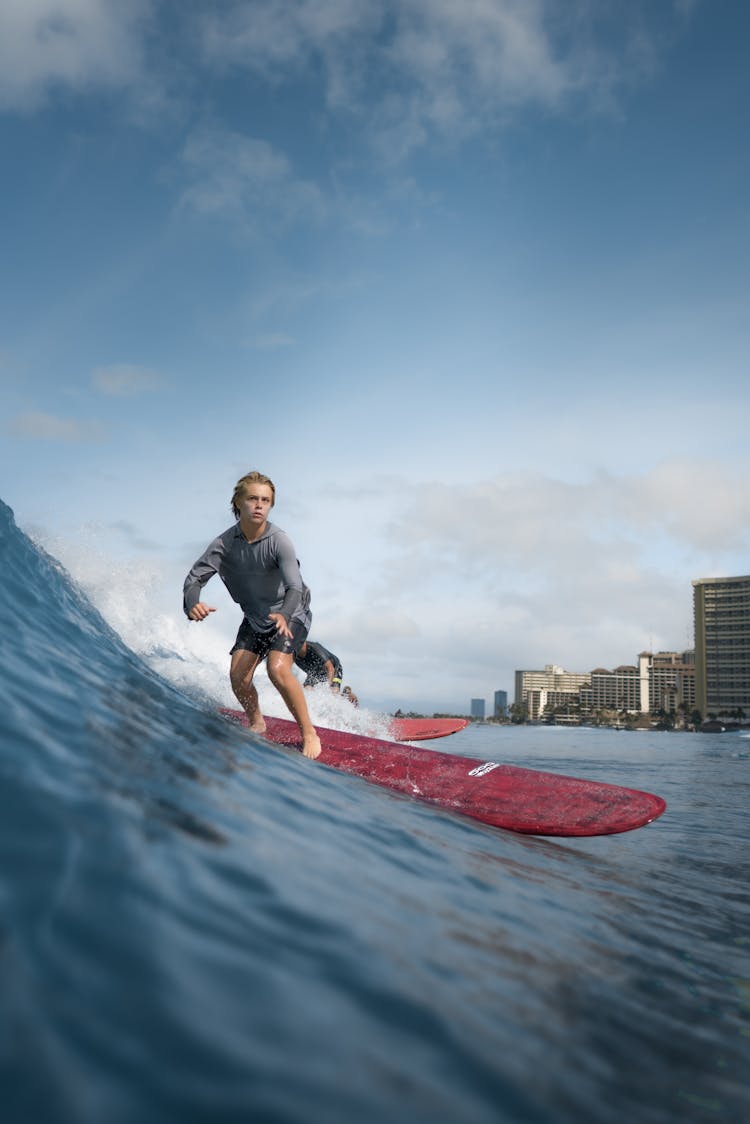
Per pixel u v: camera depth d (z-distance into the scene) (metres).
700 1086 1.49
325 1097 1.04
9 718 2.26
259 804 2.56
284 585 5.05
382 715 10.05
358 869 2.25
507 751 16.31
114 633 4.75
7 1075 0.93
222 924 1.51
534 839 4.21
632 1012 1.80
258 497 4.80
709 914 3.09
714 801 7.73
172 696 3.99
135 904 1.46
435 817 3.71
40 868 1.47
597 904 2.87
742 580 183.38
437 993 1.52
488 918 2.23
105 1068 0.99
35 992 1.10
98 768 2.17
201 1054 1.07
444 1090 1.16
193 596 4.93
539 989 1.77
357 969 1.51
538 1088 1.27
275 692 9.73
